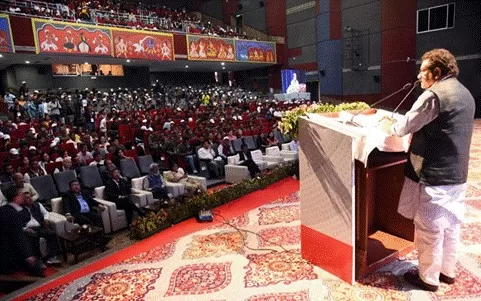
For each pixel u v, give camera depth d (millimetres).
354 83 19688
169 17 23031
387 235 3422
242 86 26594
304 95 21203
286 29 22922
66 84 19391
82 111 15000
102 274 3344
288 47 22984
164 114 15117
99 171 6898
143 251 3893
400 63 17562
